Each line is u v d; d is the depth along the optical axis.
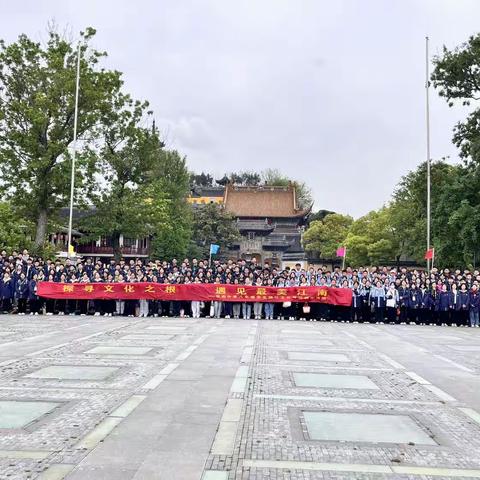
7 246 30.81
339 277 21.86
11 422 6.56
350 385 9.14
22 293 21.03
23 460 5.30
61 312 21.80
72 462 5.26
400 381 9.59
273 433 6.37
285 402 7.86
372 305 20.81
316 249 66.31
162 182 46.19
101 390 8.30
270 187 89.56
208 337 14.71
